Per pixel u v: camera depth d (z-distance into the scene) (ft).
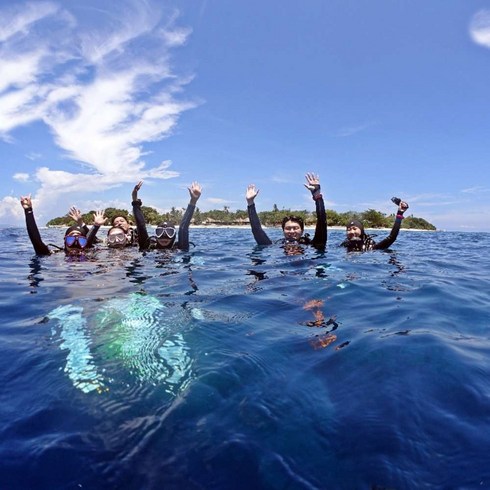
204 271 17.71
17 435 5.35
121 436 5.30
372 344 8.29
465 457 4.81
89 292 13.80
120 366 7.39
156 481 4.50
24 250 32.19
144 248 26.20
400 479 4.46
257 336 8.96
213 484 4.43
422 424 5.49
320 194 24.99
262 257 22.03
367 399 6.14
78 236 26.32
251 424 5.51
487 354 7.79
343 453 4.90
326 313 10.84
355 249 25.84
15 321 10.52
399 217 26.18
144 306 11.58
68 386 6.67
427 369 7.11
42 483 4.50
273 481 4.46
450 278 16.34
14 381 6.90
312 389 6.48
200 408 5.90
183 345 8.38
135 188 25.71
